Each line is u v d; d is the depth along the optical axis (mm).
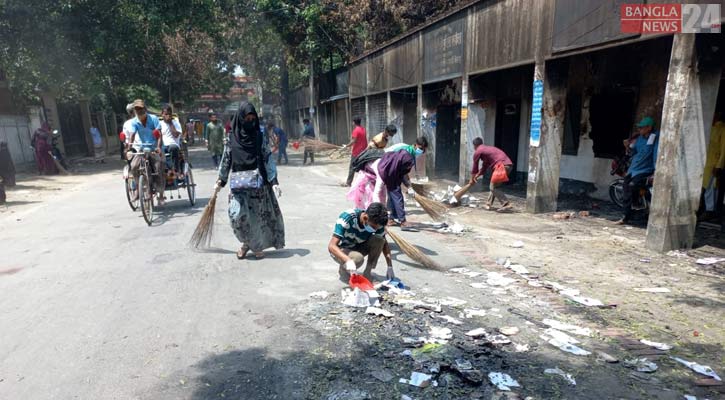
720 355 3303
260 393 2818
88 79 17469
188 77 28391
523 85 10867
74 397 2775
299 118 34844
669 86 5359
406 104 15453
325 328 3654
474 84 10289
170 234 6566
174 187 8555
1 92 16141
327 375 3006
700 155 5477
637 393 2820
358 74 19188
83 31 15219
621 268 5223
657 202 5723
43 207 9219
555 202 8344
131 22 16281
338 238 4520
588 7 6434
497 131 11969
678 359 3213
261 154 5176
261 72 34594
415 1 16844
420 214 8203
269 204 5332
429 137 12812
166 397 2777
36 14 14195
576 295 4395
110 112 25750
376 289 4457
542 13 7469
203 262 5266
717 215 7234
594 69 9203
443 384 2895
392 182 6207
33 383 2914
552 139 7996
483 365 3115
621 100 8688
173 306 4059
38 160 15109
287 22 23281
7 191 11461
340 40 22625
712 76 5191
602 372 3051
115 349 3328
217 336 3523
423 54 12250
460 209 8781
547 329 3672
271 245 5461
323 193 10320
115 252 5691
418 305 4059
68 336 3523
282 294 4328
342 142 23609
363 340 3467
